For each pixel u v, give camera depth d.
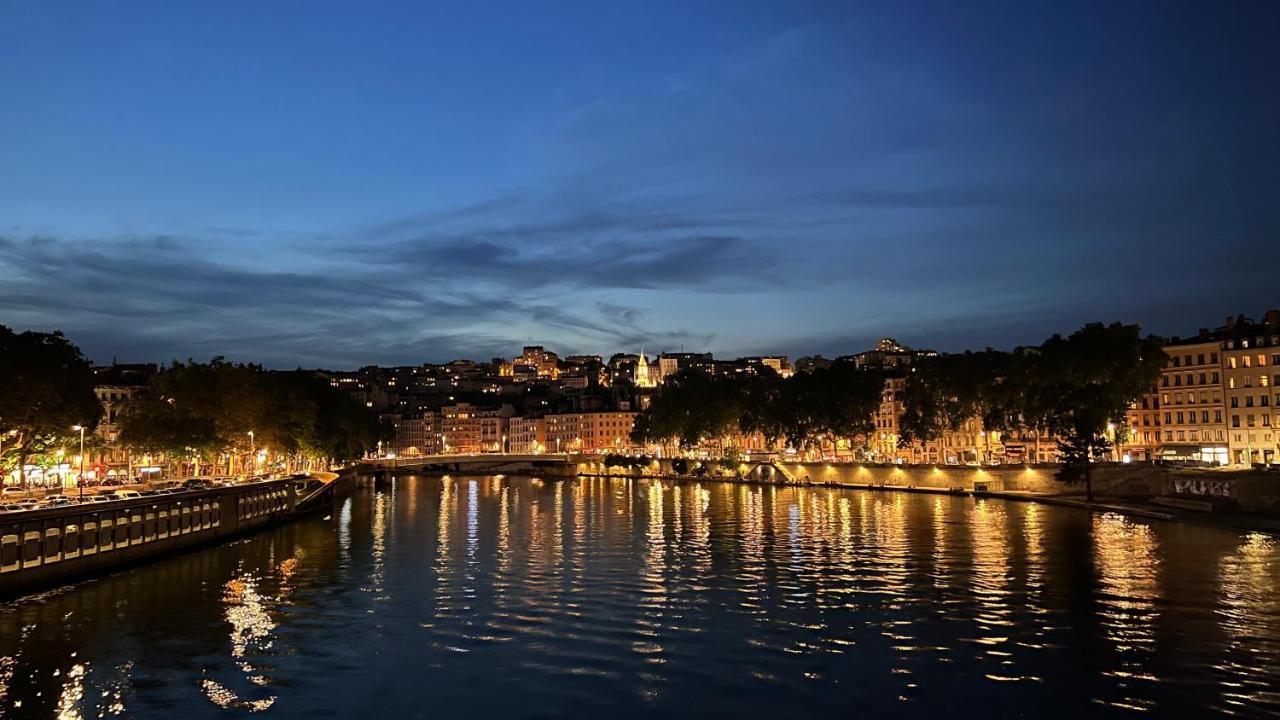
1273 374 166.00
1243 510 115.19
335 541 111.44
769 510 141.62
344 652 53.38
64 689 47.16
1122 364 144.12
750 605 64.00
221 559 95.19
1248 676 46.59
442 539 110.81
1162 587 68.19
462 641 55.34
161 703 44.91
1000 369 177.25
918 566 79.69
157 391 150.50
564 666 49.66
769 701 43.62
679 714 42.09
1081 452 142.88
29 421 101.19
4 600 70.38
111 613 65.25
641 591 69.88
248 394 153.50
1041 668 48.25
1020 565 79.19
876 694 44.47
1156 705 42.66
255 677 48.81
